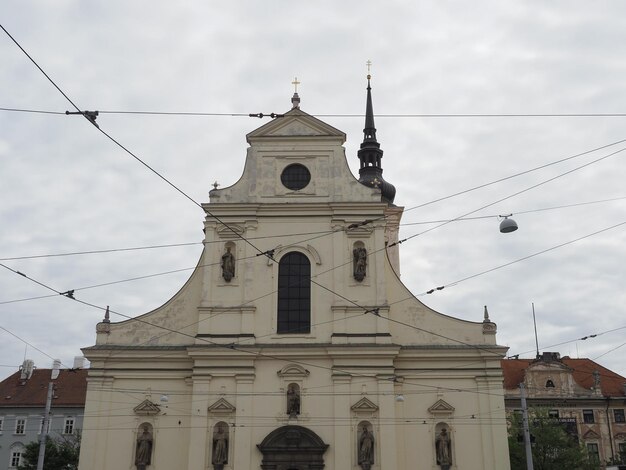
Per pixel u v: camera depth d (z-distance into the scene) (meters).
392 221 55.09
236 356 41.50
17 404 76.06
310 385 41.19
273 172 45.81
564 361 85.38
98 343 43.00
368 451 39.59
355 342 41.91
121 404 41.66
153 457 40.62
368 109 70.12
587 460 61.41
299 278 43.84
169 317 43.66
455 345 42.62
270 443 39.81
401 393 41.69
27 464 59.84
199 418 40.47
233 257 43.91
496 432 40.66
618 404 77.12
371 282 43.25
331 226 44.47
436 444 40.62
